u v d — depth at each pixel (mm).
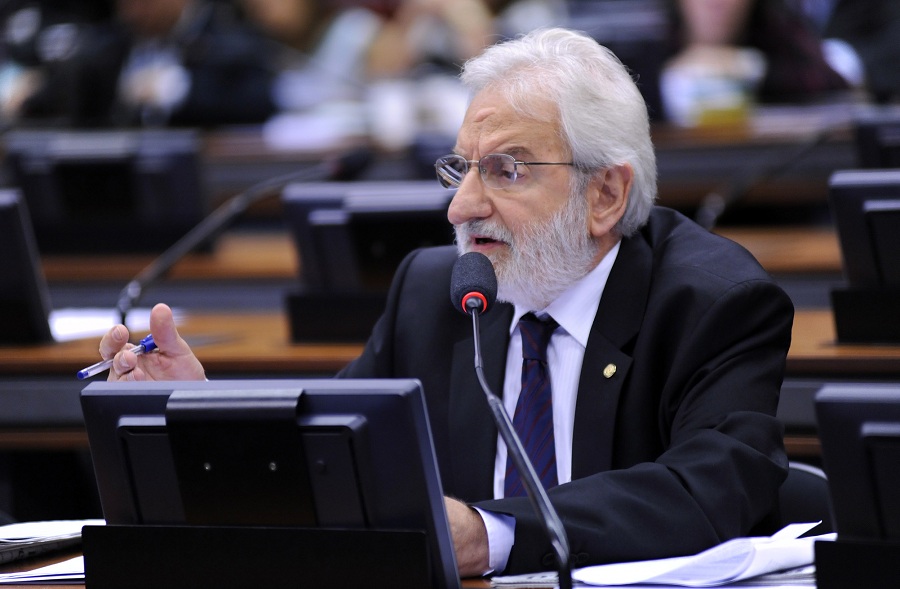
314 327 10883
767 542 5762
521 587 5531
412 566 5000
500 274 7062
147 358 6570
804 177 17000
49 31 24125
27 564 6363
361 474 5008
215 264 14609
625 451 6887
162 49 21484
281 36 23312
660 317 6977
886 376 8922
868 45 19547
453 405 7289
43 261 15062
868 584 4801
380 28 24281
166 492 5305
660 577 5418
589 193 7129
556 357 7195
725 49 19500
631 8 22859
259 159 18391
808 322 10875
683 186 17406
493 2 24219
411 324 7723
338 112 20438
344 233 10742
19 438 10445
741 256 7215
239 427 5055
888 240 9062
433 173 14672
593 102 7070
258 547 5160
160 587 5316
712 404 6598
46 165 14711
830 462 4867
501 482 7094
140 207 14695
